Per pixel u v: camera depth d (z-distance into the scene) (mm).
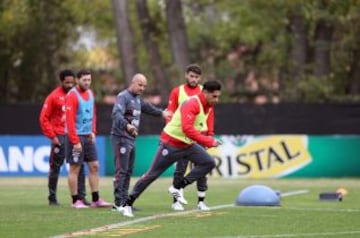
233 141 54594
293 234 24750
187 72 32531
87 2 88375
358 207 33406
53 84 79188
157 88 81438
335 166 55094
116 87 100812
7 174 54562
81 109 32000
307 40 78812
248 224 27031
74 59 86250
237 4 86938
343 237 24234
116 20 74812
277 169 54594
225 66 99625
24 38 77062
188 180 30156
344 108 57125
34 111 57438
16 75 77938
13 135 56844
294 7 74375
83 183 33094
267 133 57312
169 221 27766
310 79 73062
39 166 54469
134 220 28031
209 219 28391
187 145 29297
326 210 31844
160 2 93688
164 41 95750
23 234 24656
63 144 33531
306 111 57219
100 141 55219
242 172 54469
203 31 101500
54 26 78250
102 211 31016
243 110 57031
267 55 92438
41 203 34938
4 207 32844
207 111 29203
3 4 76625
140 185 29156
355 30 79875
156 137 55062
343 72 84188
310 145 54906
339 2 69938
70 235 24344
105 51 102500
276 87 98812
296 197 38625
